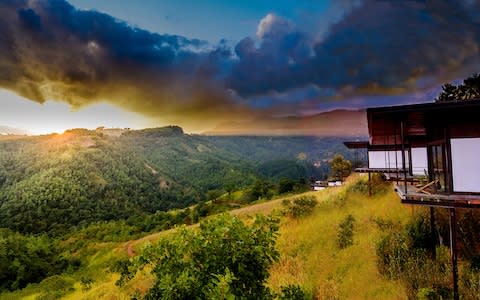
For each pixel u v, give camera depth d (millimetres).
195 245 4598
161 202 162375
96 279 36281
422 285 8867
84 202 139500
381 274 10414
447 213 10938
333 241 14664
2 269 54438
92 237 83625
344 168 59938
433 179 10062
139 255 4789
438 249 10234
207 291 4070
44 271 57656
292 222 19906
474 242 9914
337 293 10203
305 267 12992
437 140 9336
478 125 8102
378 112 9023
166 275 4254
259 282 4727
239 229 4695
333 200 21312
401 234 12000
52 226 113125
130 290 15859
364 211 17266
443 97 23234
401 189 10594
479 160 8031
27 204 128875
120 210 140750
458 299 7594
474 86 21625
